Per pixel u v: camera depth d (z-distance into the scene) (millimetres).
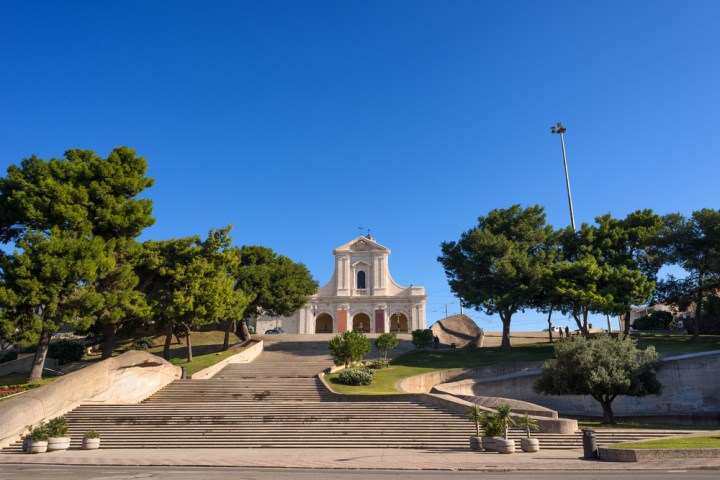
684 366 31781
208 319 38656
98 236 32188
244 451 20422
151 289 40594
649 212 44812
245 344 46844
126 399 28719
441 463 16859
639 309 71750
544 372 29328
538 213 49094
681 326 55031
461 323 54250
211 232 40031
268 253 56125
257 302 49938
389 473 15125
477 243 45438
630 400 31672
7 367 38000
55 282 28500
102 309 31719
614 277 39812
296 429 23016
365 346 36375
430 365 38469
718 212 39062
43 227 30828
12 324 27453
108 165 33875
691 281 42125
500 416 20297
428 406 25109
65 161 33156
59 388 24891
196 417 24469
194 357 40844
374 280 74875
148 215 35438
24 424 22406
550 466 15789
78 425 23828
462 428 22594
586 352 27453
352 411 24875
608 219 46188
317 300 74250
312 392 29812
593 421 30625
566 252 46906
